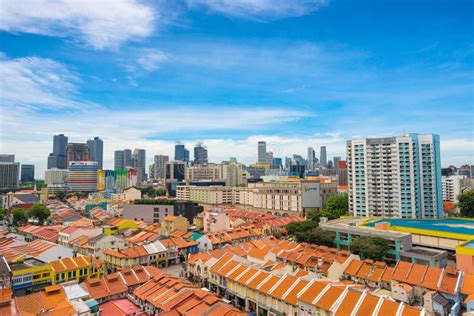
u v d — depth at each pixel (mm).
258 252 111062
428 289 79438
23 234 163375
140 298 76375
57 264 97625
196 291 73750
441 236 118312
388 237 116375
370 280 89562
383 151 191500
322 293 69250
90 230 146250
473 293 74688
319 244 132875
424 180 188000
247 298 81375
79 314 64312
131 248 117750
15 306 65938
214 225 171500
